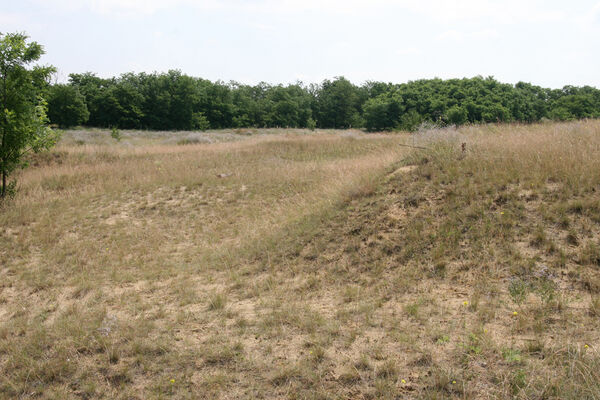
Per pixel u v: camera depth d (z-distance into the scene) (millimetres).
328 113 94812
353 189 8328
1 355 4480
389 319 4535
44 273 7316
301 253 6766
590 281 4574
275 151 19234
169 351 4270
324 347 4098
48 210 11117
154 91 72875
